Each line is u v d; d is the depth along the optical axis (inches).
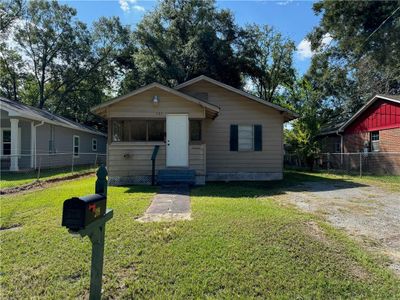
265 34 1113.4
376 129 627.5
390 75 805.2
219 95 475.2
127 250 148.3
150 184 382.3
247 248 150.9
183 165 388.5
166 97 387.2
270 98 1153.4
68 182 423.8
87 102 1214.9
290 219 201.8
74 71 1167.0
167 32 997.8
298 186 394.6
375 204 273.4
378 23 713.6
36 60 1130.7
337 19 750.5
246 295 113.7
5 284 120.6
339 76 912.3
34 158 589.6
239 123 473.1
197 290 116.3
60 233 174.4
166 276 125.3
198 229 177.5
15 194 315.6
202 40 936.9
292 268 132.7
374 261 142.7
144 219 200.7
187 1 992.2
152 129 390.9
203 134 393.4
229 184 406.0
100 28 1156.5
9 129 575.8
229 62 984.3
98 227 94.5
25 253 148.0
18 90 1189.1
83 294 113.7
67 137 751.7
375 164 621.6
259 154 472.1
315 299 112.0
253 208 233.9
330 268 133.8
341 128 731.4
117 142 386.3
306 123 668.1
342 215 230.1
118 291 115.3
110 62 1206.9
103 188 98.8
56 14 1103.6
